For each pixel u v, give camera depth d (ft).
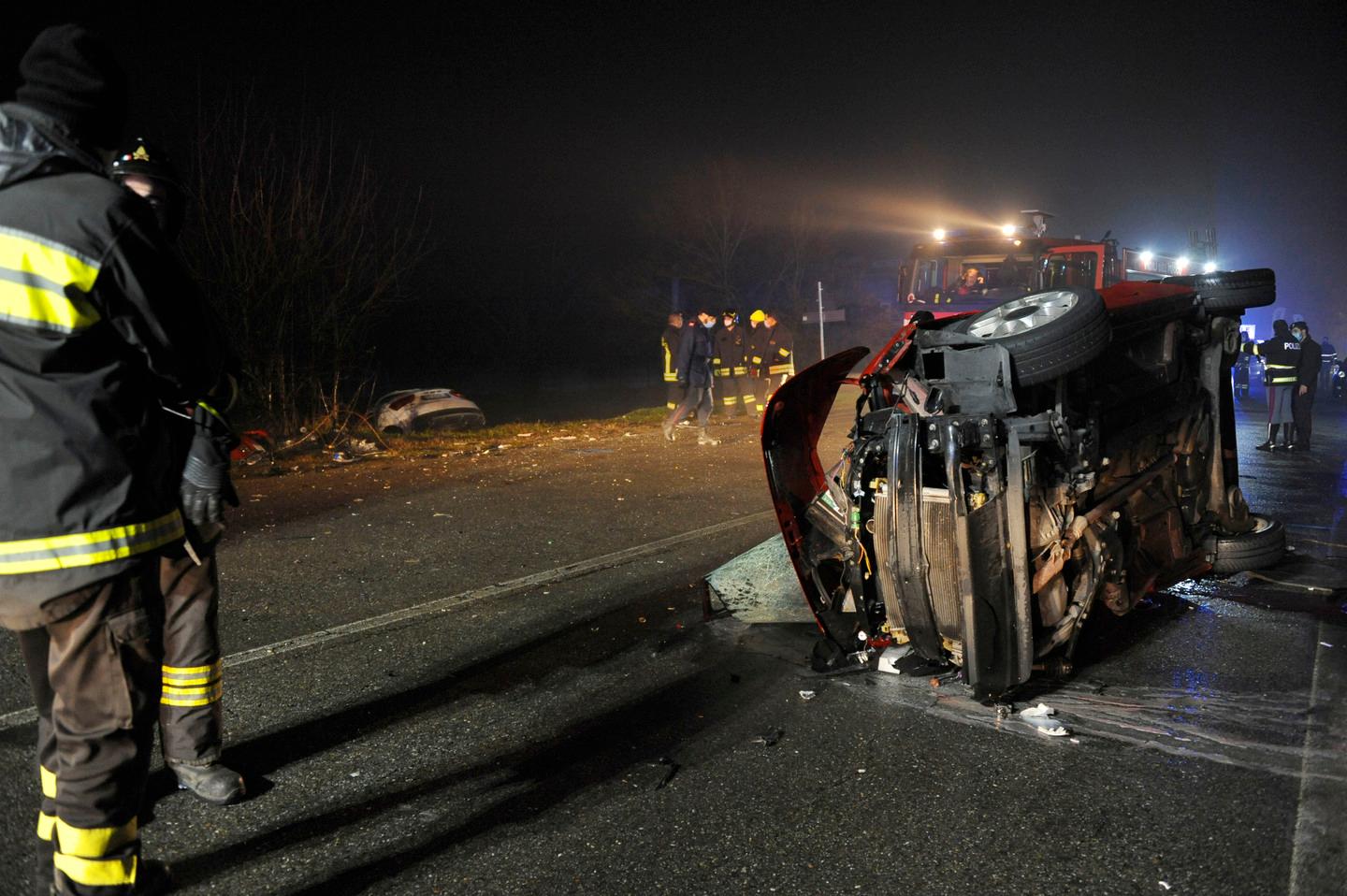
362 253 41.57
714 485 29.09
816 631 15.01
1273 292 16.31
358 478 30.83
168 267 6.90
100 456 6.61
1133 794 9.75
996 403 11.48
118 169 9.84
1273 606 15.85
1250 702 11.98
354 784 10.34
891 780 10.19
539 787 10.23
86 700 6.85
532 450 38.01
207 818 9.59
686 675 13.42
